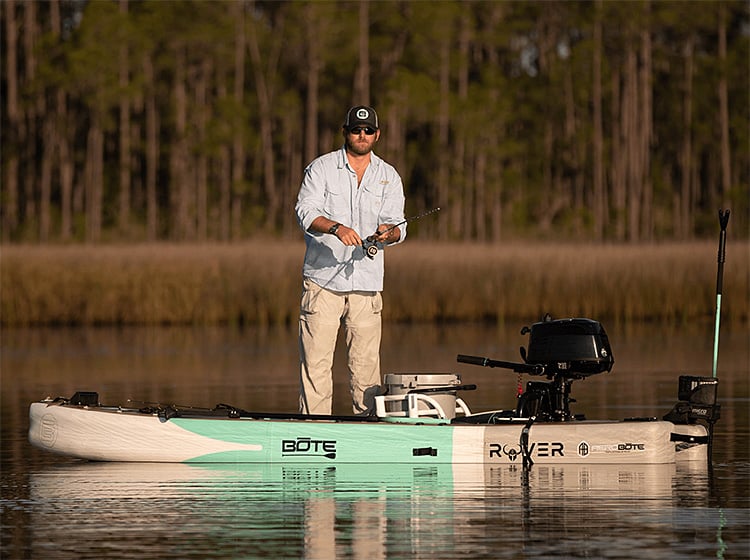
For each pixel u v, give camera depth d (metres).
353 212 22.53
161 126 147.38
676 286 61.09
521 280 61.84
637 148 153.25
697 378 21.80
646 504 17.61
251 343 51.25
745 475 20.06
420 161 141.88
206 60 137.25
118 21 123.00
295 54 139.75
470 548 14.89
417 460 21.02
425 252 64.19
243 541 15.30
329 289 22.45
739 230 147.25
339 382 35.59
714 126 158.12
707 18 143.62
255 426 21.23
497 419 21.47
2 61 143.50
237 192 132.25
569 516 16.80
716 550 14.76
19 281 61.62
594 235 141.62
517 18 151.75
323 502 17.80
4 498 18.22
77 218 136.25
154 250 65.44
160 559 14.42
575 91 148.38
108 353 46.31
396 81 130.75
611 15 139.88
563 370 21.31
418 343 48.62
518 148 136.38
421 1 134.88
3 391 33.44
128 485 19.27
